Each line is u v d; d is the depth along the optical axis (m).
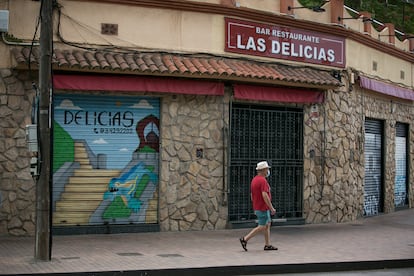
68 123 13.95
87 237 13.61
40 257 10.59
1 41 13.31
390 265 11.80
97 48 14.10
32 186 13.49
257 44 15.92
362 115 19.41
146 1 14.45
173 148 14.73
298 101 16.56
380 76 20.56
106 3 14.20
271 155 16.33
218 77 14.58
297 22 16.64
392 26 21.59
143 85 14.16
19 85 13.45
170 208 14.69
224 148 15.28
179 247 12.57
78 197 13.98
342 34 17.98
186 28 15.00
